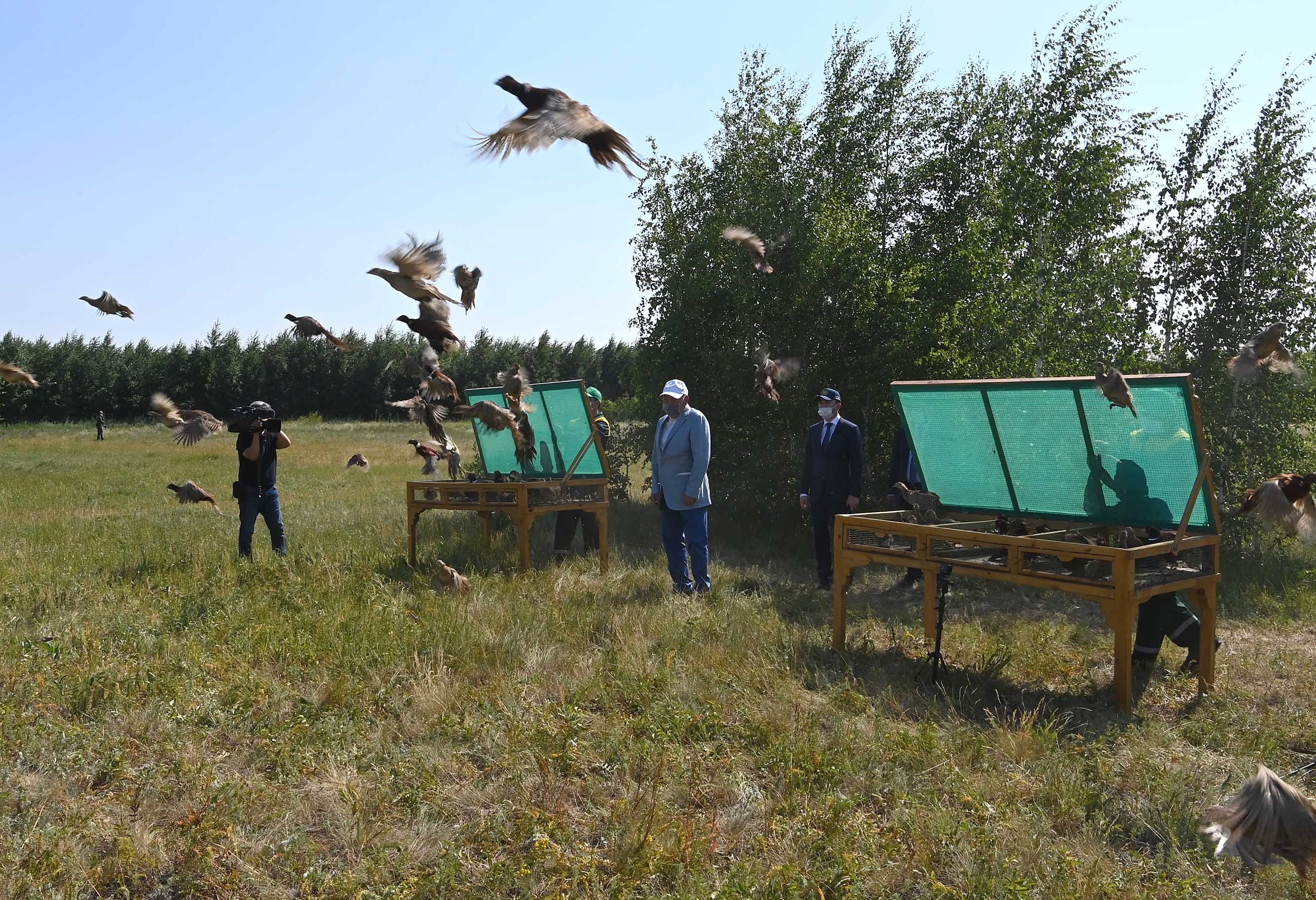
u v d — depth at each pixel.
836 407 10.82
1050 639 8.14
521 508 10.51
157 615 8.23
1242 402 11.76
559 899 3.92
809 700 6.59
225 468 27.45
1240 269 11.84
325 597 9.05
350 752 5.49
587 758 5.47
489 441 13.56
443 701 6.26
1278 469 11.66
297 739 5.64
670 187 15.25
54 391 59.66
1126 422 6.96
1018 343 12.35
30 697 6.17
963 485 8.28
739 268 14.25
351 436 46.03
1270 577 10.63
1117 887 4.10
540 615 8.35
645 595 9.64
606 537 11.12
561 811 4.79
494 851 4.45
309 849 4.43
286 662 7.10
